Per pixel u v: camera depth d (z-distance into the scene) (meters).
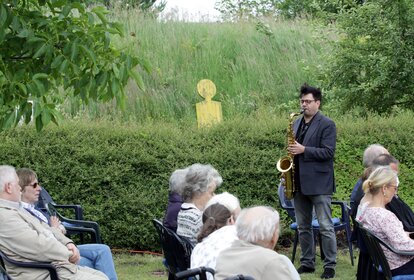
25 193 6.51
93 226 7.28
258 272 3.94
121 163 9.23
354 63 10.84
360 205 5.96
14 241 5.41
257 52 14.88
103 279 5.71
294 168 7.89
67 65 5.24
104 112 12.50
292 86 14.02
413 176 9.68
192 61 14.48
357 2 11.72
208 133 9.59
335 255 7.78
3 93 5.42
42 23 5.33
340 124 9.93
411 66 10.57
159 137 9.44
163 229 5.82
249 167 9.34
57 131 9.23
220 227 4.73
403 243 5.60
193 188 5.74
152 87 13.48
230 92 14.02
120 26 5.57
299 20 17.00
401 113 10.81
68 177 9.10
